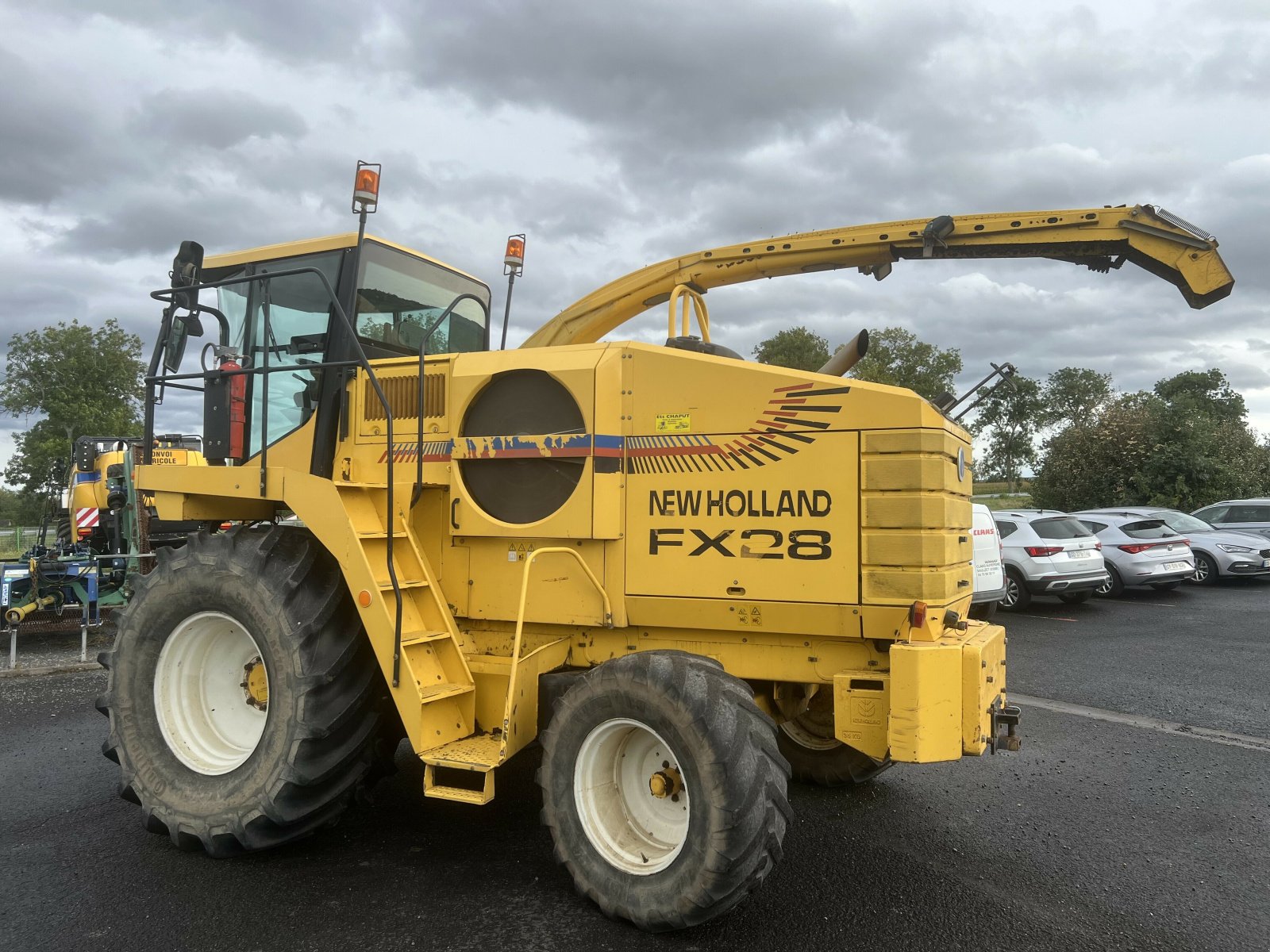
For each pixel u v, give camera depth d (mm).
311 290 4438
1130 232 4285
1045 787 4785
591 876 3164
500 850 3818
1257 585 14758
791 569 3342
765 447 3395
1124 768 5121
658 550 3555
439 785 3500
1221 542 14750
